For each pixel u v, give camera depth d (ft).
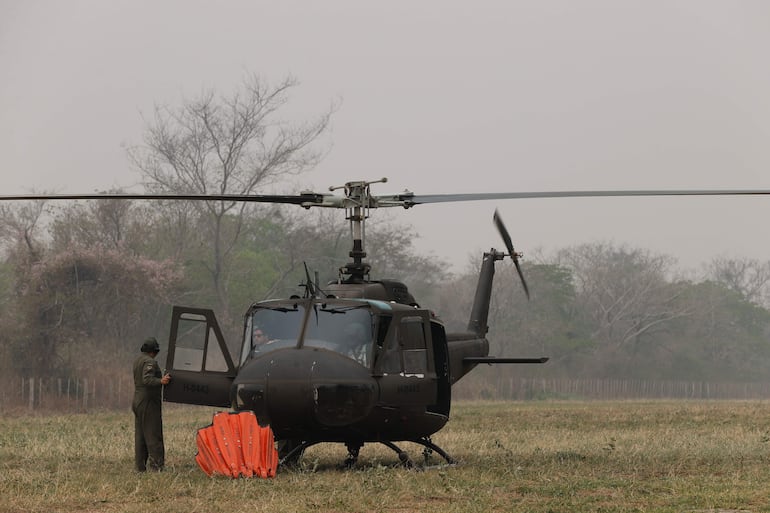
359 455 120.26
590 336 647.97
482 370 520.01
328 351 94.48
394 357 98.37
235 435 91.04
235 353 426.51
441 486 85.25
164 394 100.48
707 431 169.78
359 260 107.65
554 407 303.89
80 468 103.09
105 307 348.79
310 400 91.61
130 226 406.41
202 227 445.37
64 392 315.99
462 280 640.58
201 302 423.23
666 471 99.04
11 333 322.96
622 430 174.70
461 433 164.35
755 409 267.39
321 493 79.51
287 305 99.14
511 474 94.38
